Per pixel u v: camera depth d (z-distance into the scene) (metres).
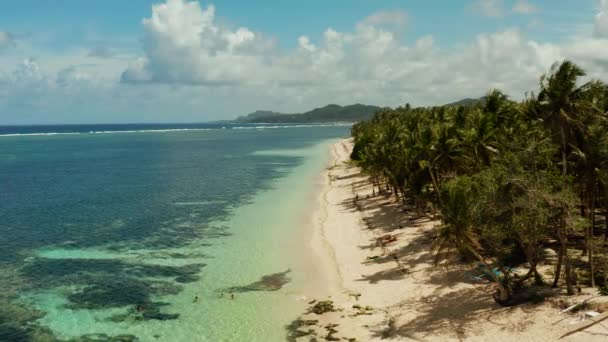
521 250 38.72
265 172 109.25
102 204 71.81
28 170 113.75
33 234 54.81
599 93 36.00
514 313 29.11
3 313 34.03
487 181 30.88
